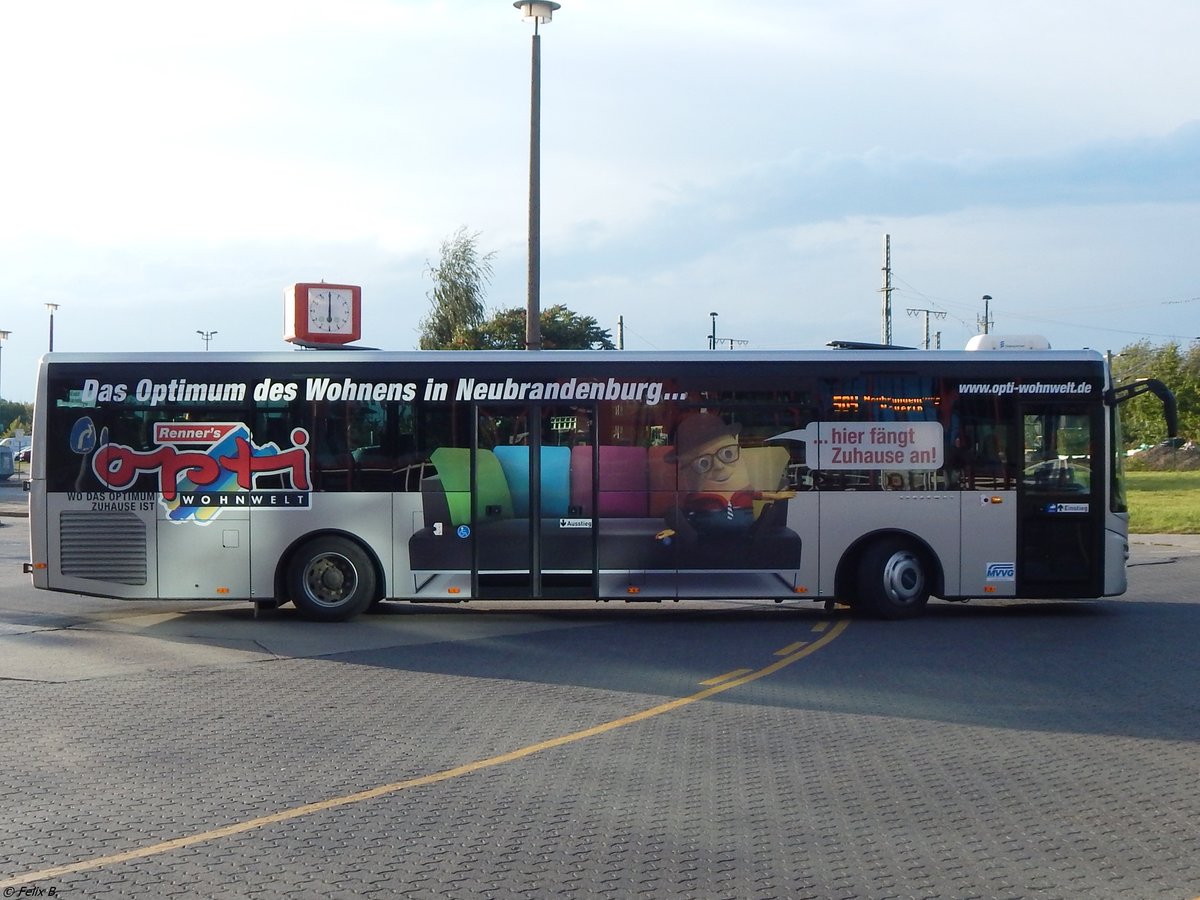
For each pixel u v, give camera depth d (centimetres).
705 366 1405
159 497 1396
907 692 993
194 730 854
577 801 671
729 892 529
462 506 1395
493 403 1398
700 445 1399
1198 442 6481
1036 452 1420
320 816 645
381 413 1402
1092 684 1027
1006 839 604
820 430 1405
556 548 1392
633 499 1395
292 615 1480
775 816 642
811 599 1423
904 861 570
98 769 745
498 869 559
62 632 1340
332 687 1021
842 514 1404
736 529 1396
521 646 1247
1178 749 796
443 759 768
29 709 929
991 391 1416
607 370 1401
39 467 1397
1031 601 1617
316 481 1397
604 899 521
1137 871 557
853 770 741
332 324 2502
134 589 1396
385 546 1396
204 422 1398
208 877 549
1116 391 1420
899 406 1411
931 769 743
